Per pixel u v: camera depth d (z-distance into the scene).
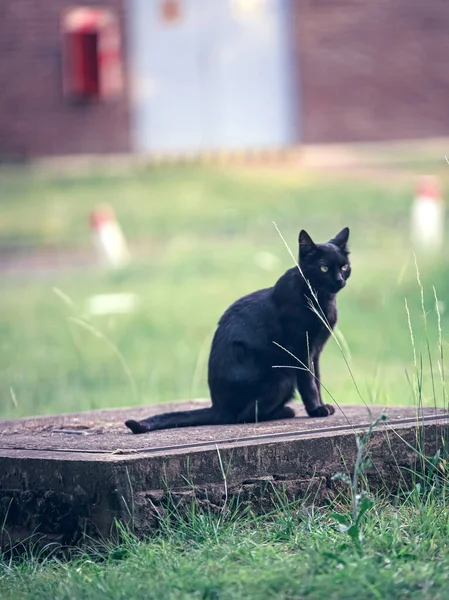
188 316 16.28
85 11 33.16
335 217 24.75
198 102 33.81
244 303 7.01
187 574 4.98
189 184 29.31
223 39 33.75
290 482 6.05
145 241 23.75
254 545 5.41
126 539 5.52
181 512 5.75
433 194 21.75
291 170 30.73
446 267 17.30
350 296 16.33
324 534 5.52
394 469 6.34
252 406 6.88
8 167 32.44
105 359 13.61
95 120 33.62
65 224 25.50
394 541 5.32
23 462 5.93
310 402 7.02
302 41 33.75
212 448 5.90
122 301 17.36
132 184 29.64
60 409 10.19
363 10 33.72
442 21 33.97
